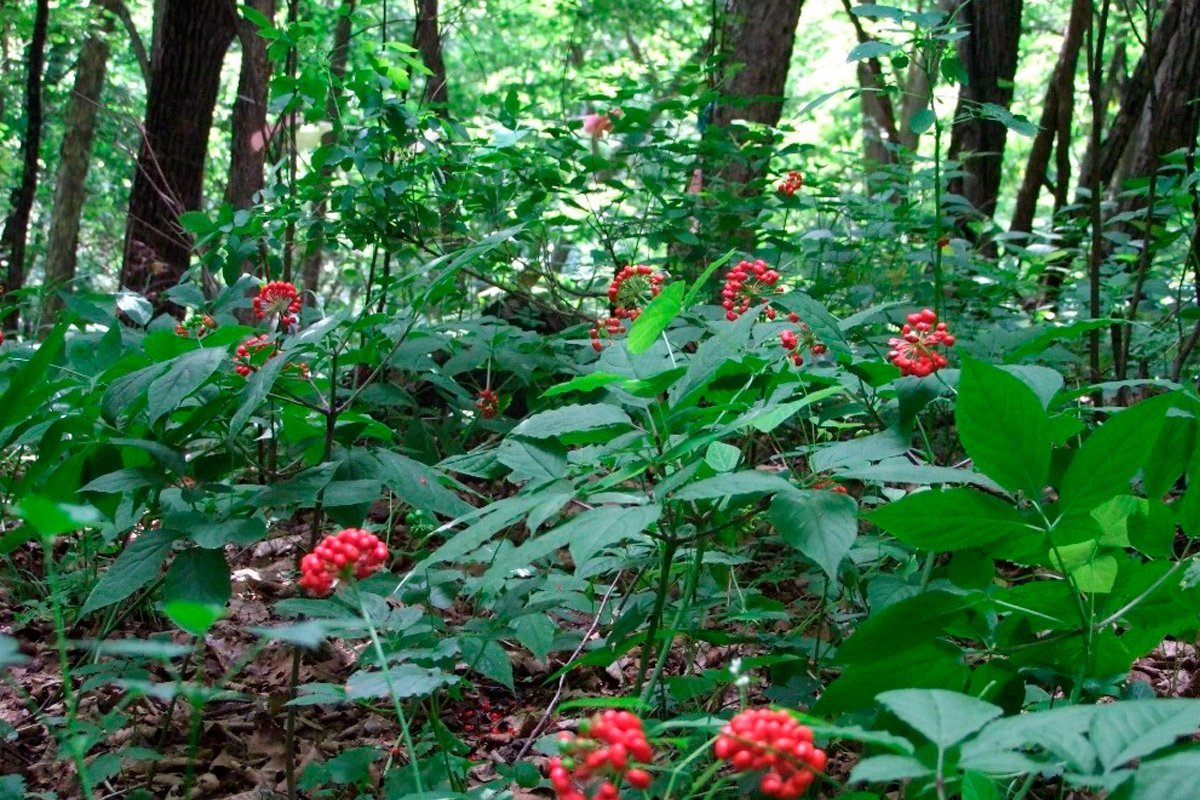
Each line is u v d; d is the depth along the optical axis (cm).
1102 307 582
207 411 276
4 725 265
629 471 213
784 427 384
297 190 519
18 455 360
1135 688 248
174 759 302
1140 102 730
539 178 552
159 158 906
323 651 361
